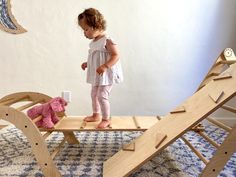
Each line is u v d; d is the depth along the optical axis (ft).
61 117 4.79
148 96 6.48
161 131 3.40
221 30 6.29
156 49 6.37
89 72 4.43
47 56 6.41
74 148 4.71
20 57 6.41
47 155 3.31
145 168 3.79
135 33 6.32
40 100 4.80
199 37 6.33
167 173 3.63
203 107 3.18
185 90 6.48
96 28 4.26
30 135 3.30
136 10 6.26
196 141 5.14
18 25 6.31
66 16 6.29
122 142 5.10
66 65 6.43
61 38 6.35
